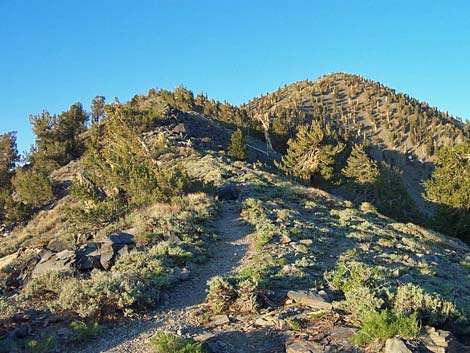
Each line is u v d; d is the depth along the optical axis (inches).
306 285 451.5
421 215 1904.5
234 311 393.4
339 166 1803.6
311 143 1667.1
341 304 373.4
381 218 1123.3
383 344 293.0
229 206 939.3
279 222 776.3
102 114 2881.4
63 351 338.0
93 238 765.3
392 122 7244.1
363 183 1915.6
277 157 2498.8
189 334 351.9
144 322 390.0
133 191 977.5
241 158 1824.6
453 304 353.7
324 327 337.1
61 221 1320.1
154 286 454.9
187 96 3385.8
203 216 796.0
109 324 388.2
